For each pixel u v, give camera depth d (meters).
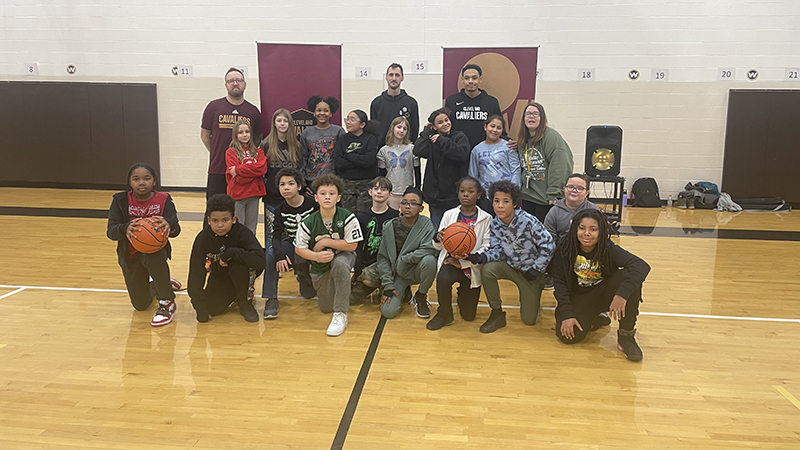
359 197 4.11
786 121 7.90
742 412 2.30
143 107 8.68
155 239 3.07
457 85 5.00
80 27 8.55
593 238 2.84
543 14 7.99
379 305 3.66
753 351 2.96
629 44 7.97
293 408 2.29
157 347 2.90
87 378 2.53
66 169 8.93
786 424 2.21
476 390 2.47
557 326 3.06
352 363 2.73
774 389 2.52
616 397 2.42
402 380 2.55
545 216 4.04
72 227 5.95
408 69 8.24
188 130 8.70
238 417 2.21
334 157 4.11
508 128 5.03
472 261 3.15
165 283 3.23
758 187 8.10
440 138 3.85
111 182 8.91
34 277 4.13
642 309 3.64
